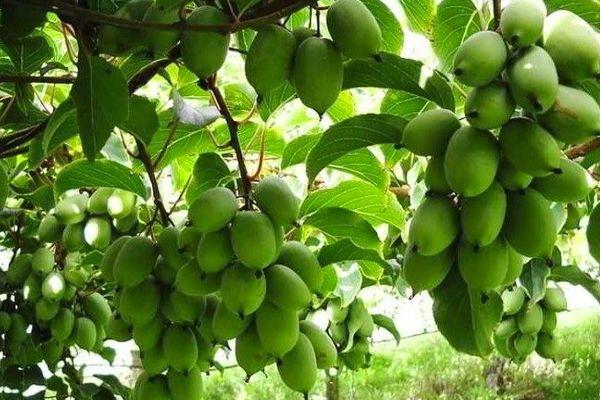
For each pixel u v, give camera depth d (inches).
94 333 33.2
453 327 18.9
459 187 16.7
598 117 16.6
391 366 99.0
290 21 23.5
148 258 21.5
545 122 16.8
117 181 25.4
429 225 17.2
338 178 31.5
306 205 25.0
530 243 17.3
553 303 31.8
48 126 19.2
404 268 17.9
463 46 16.8
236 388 91.3
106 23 17.5
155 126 21.3
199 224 19.1
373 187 25.0
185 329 21.8
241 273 19.3
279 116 32.5
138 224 29.6
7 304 34.1
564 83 17.0
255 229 19.1
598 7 19.3
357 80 20.2
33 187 35.2
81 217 29.4
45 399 37.6
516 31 16.6
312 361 20.4
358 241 25.5
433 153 17.6
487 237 16.9
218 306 20.5
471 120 16.7
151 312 21.6
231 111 26.9
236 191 23.2
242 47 22.0
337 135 20.0
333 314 32.1
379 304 60.6
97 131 18.4
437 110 17.7
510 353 32.8
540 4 17.0
